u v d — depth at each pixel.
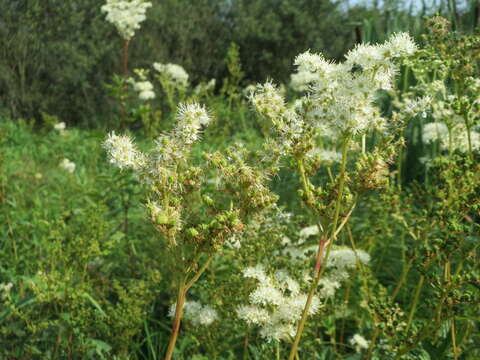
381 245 4.65
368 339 3.59
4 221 4.82
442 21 3.41
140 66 25.94
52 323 3.29
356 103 2.21
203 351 3.70
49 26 21.98
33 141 12.01
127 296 3.44
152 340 3.84
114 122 7.64
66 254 3.50
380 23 7.05
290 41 32.62
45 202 6.03
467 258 2.55
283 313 2.63
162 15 27.05
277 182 6.16
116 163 2.09
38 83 22.23
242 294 2.93
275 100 2.34
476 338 3.12
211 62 30.48
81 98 23.39
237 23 32.44
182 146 2.12
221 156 2.21
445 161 2.94
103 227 3.60
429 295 4.05
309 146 2.31
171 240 2.04
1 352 3.30
